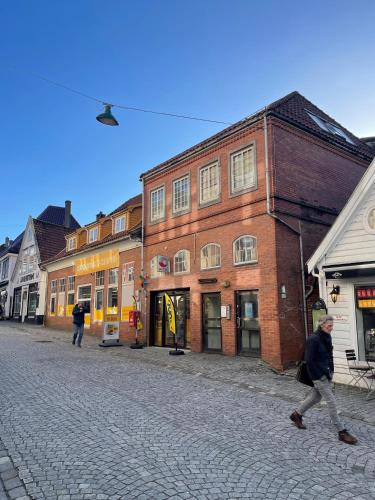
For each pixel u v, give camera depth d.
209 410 7.11
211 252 14.25
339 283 9.98
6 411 6.86
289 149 13.05
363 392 8.78
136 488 4.10
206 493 4.02
